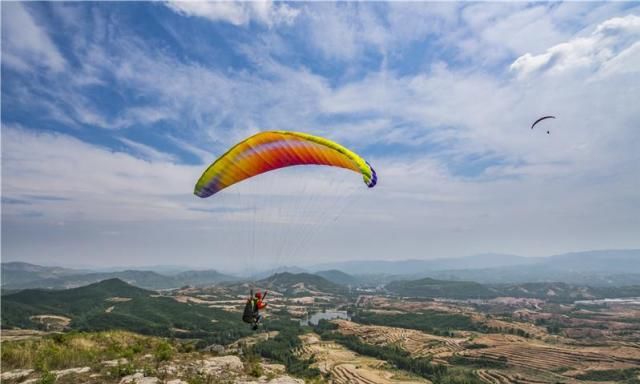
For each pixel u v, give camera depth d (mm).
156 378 14734
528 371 139000
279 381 16016
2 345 18094
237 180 19094
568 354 157375
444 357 157750
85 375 14828
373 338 192375
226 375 16047
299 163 18234
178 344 21219
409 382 114188
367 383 110688
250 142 17906
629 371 134500
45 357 16672
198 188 19719
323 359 140625
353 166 17047
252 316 17766
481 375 134625
